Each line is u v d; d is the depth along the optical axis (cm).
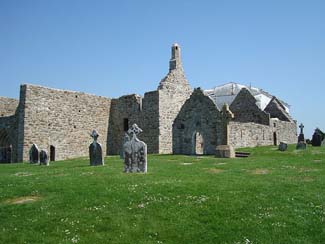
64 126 3853
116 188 1333
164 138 4019
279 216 1027
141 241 910
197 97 3416
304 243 884
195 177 1570
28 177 1736
